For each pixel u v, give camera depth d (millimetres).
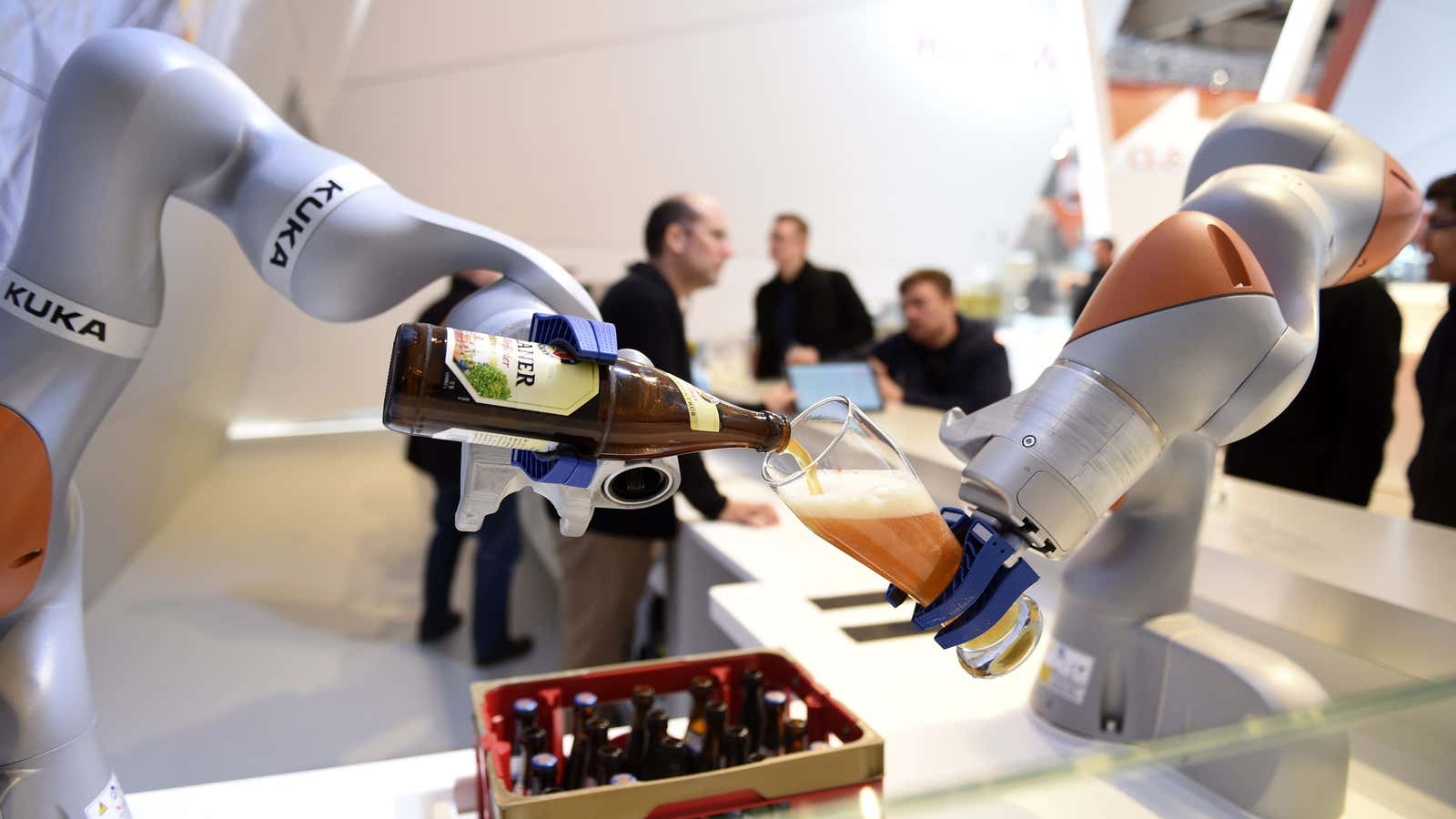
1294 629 974
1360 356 1466
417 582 3309
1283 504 1268
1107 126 3902
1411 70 2340
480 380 443
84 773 611
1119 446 590
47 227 539
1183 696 858
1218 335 597
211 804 815
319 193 557
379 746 2230
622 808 664
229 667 2604
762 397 2650
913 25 5020
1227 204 703
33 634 590
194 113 551
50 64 744
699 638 1887
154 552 3408
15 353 538
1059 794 805
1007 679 1055
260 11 1332
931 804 534
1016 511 567
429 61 4312
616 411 471
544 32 4422
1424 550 1058
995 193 5707
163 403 2939
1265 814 779
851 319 3357
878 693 1014
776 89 4992
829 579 1432
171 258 1839
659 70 4707
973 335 2656
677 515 1869
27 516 548
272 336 4438
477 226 586
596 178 4918
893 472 550
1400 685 644
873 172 5438
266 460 4582
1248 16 5410
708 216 1950
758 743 857
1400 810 785
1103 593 916
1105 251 3445
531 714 819
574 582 1914
